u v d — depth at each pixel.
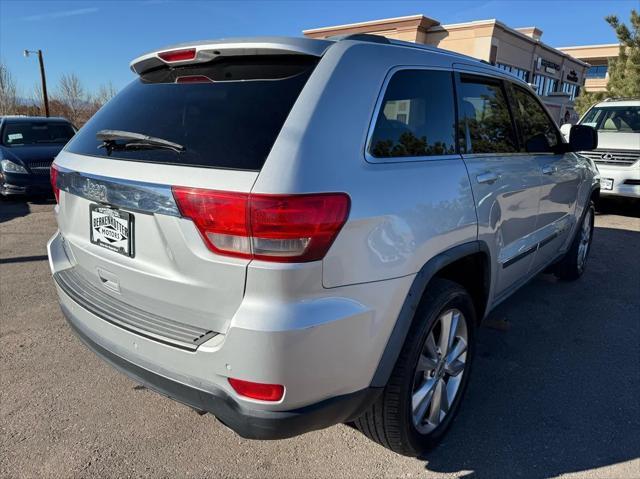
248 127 1.87
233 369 1.75
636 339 3.74
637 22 14.34
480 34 23.19
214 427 2.64
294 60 2.03
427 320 2.21
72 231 2.45
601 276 5.20
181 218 1.80
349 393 1.94
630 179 8.07
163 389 1.96
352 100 1.99
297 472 2.33
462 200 2.42
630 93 14.45
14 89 42.38
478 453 2.47
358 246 1.85
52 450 2.44
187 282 1.84
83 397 2.89
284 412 1.79
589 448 2.51
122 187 1.97
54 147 9.55
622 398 2.95
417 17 23.20
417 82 2.39
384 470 2.35
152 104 2.27
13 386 2.99
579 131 3.72
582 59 49.56
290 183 1.69
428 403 2.40
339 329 1.81
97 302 2.23
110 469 2.32
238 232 1.69
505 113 3.18
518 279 3.52
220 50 2.09
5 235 6.70
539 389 3.04
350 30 25.11
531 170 3.27
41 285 4.70
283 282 1.69
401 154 2.19
